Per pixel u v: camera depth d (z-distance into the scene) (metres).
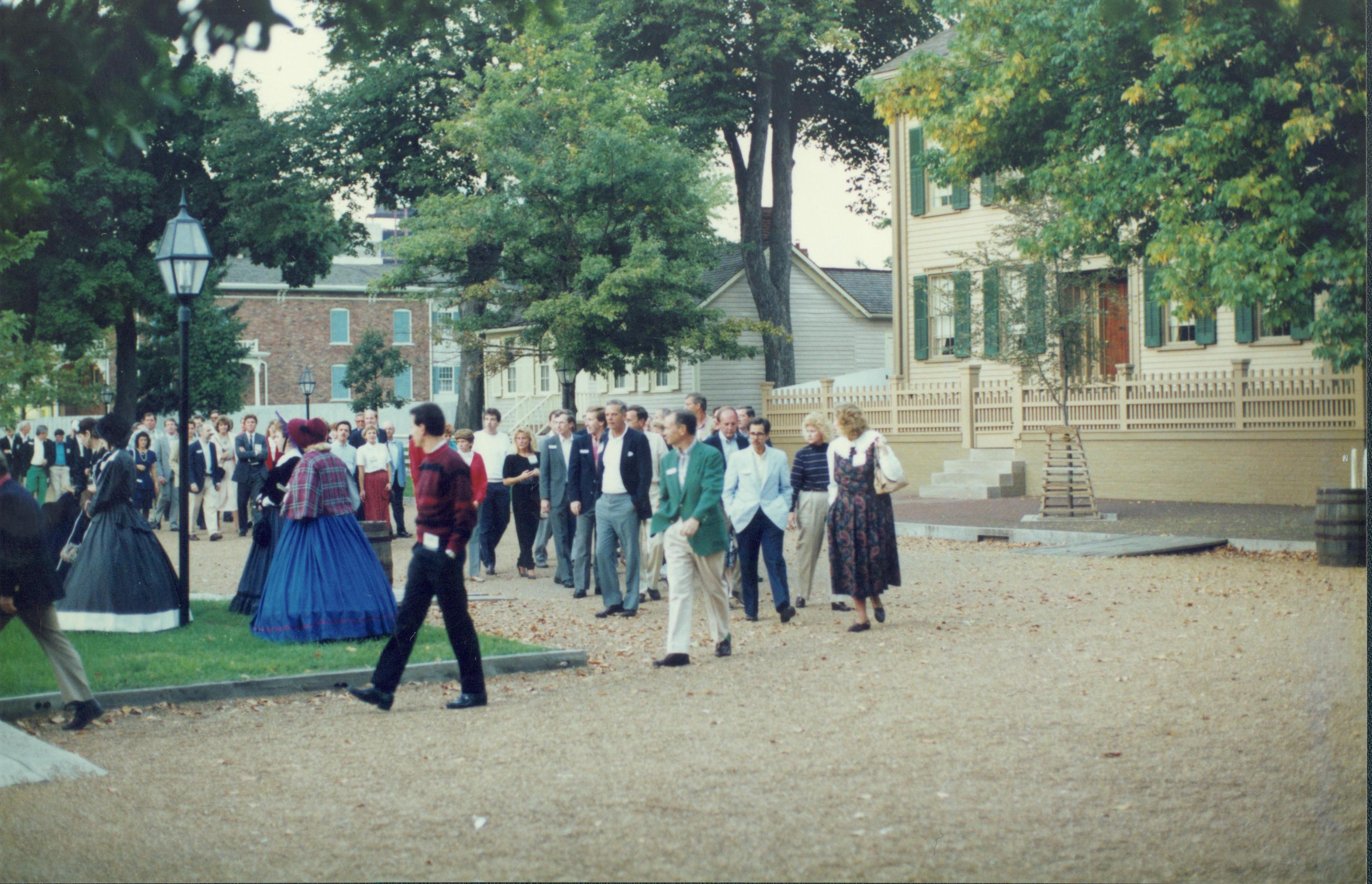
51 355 21.72
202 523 25.19
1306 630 10.35
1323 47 14.15
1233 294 14.80
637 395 41.88
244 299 56.19
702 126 36.44
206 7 7.41
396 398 50.94
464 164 34.03
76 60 7.23
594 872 4.87
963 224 29.91
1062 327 22.09
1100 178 16.70
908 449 27.84
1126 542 16.98
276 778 6.45
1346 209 14.55
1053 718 7.41
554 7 9.03
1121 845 5.12
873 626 11.34
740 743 6.98
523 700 8.55
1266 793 5.82
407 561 17.73
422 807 5.82
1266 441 21.91
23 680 8.76
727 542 11.70
